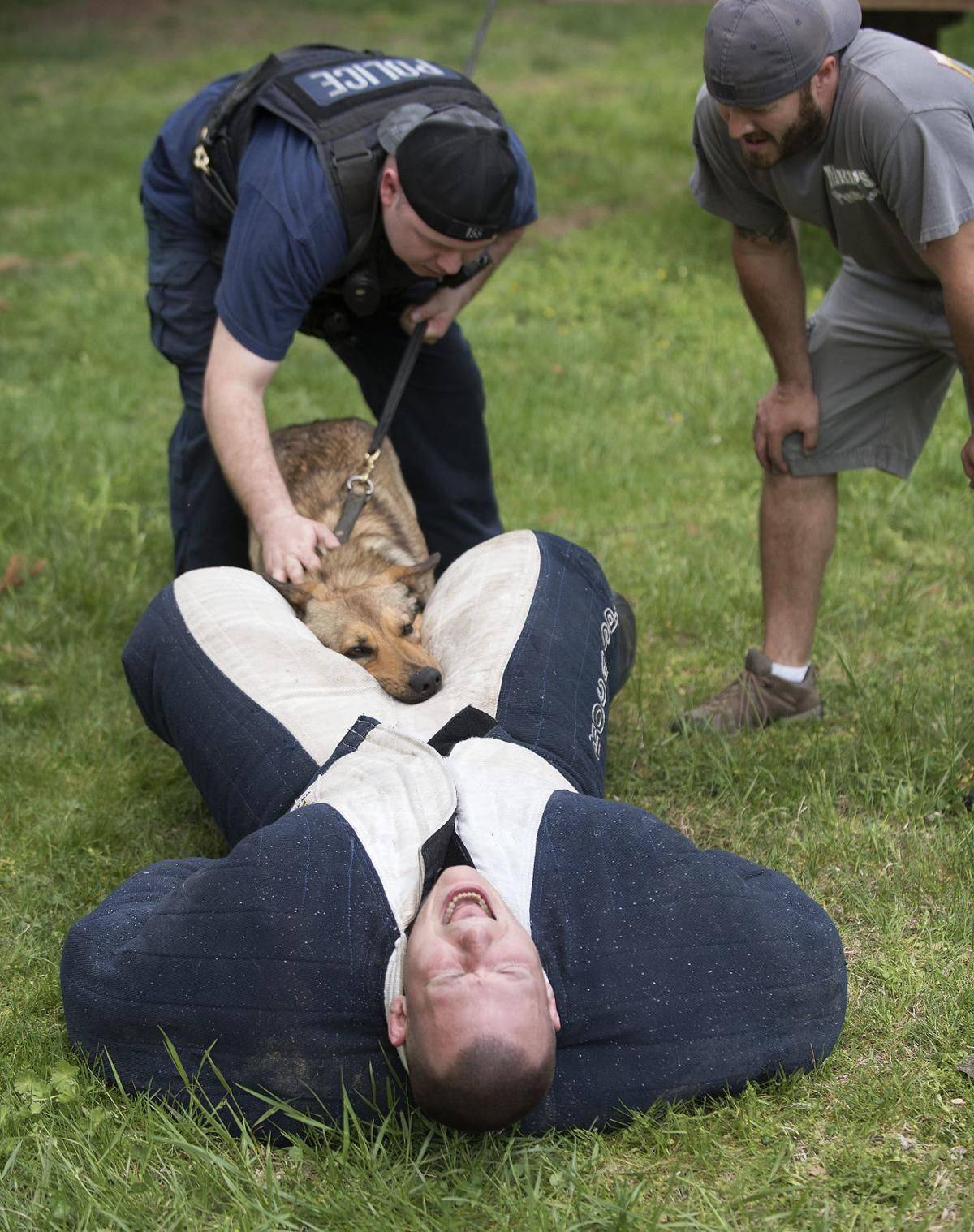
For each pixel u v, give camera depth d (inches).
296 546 144.3
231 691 123.0
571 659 127.4
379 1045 98.3
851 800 148.6
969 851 133.8
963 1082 104.7
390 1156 99.0
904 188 129.3
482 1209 94.7
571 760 119.4
